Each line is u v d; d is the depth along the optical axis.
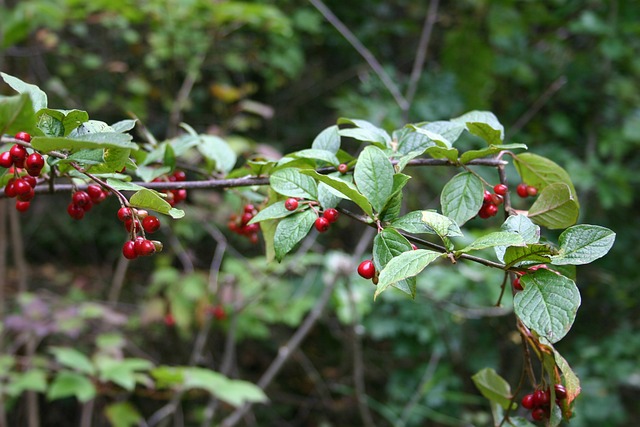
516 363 4.73
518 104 5.53
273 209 1.22
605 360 4.54
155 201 1.07
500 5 5.34
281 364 3.21
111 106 5.55
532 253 1.01
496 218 4.81
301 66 5.58
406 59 6.25
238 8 4.21
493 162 1.33
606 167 4.86
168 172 1.56
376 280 1.10
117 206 6.08
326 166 1.42
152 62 4.83
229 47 5.27
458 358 4.75
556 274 1.01
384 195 1.15
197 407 5.27
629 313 5.07
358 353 3.36
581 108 5.27
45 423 5.08
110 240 5.94
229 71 6.06
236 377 5.00
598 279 5.11
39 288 5.23
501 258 1.09
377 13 6.27
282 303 4.00
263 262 3.66
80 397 2.69
